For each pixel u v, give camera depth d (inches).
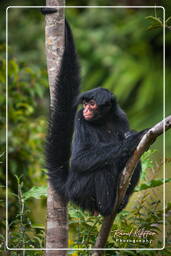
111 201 409.4
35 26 940.0
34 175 580.7
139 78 1061.1
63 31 400.2
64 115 412.8
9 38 917.2
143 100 1039.6
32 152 585.6
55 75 402.6
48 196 403.2
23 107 601.3
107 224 362.3
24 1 983.0
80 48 1037.8
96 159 408.8
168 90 1064.8
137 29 1085.1
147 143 334.6
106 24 1067.9
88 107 434.3
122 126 453.4
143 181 476.4
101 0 1101.1
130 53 1088.8
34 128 595.8
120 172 408.8
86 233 412.2
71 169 417.4
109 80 1038.4
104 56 1040.2
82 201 420.8
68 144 420.5
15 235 409.4
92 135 429.4
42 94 626.5
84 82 1035.3
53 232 393.7
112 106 446.6
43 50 888.9
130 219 420.2
